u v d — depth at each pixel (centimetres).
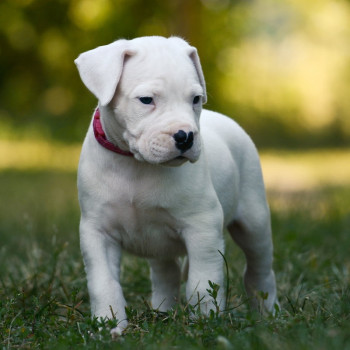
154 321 687
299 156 3259
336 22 3634
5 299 810
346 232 1247
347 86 3762
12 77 3447
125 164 682
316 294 832
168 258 748
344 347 550
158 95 636
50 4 3094
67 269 946
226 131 802
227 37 3150
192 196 686
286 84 3728
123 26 2964
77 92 3281
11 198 1792
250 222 814
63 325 698
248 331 626
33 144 3192
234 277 923
